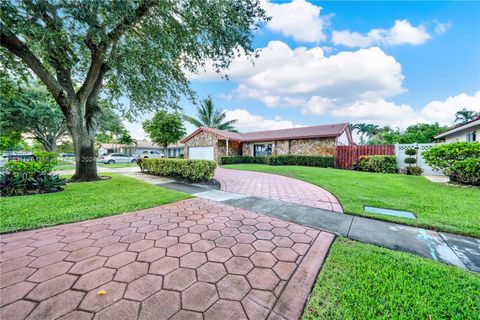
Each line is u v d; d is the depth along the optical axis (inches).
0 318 55.2
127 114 375.9
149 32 233.1
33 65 245.4
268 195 217.8
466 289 68.0
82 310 58.6
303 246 101.2
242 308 60.6
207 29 225.9
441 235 113.3
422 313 58.2
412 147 406.9
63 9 182.7
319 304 61.9
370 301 62.7
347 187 244.7
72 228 121.3
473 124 339.9
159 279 73.6
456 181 265.1
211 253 93.5
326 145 576.4
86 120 321.7
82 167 313.1
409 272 77.8
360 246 100.3
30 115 613.6
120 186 262.8
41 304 60.5
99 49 236.1
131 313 57.8
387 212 151.9
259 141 722.8
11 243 100.6
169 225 128.5
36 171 227.1
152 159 409.7
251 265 84.0
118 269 79.4
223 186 273.7
